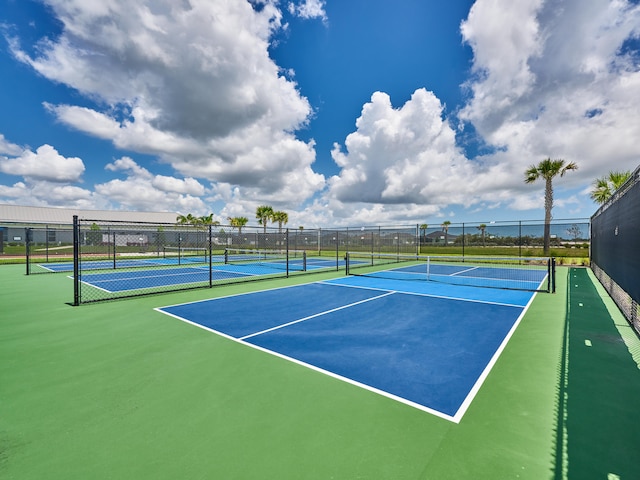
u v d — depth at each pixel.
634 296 5.13
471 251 23.73
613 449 2.42
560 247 20.48
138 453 2.40
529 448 2.43
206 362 4.21
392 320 6.38
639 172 4.80
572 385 3.52
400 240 24.67
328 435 2.61
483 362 4.20
